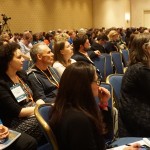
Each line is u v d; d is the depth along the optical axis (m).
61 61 3.56
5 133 2.09
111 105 2.27
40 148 2.28
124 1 16.89
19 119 2.48
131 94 2.25
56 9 14.34
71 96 1.43
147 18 17.56
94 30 11.78
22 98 2.57
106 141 1.94
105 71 5.05
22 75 2.78
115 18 16.94
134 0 17.62
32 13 12.95
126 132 2.27
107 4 16.83
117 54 5.42
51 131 1.46
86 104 1.43
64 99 1.44
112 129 1.95
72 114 1.38
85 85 1.43
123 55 5.60
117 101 2.43
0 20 11.41
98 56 5.09
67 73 1.46
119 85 2.66
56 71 3.30
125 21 17.05
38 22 13.30
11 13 11.91
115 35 7.81
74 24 15.65
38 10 13.27
